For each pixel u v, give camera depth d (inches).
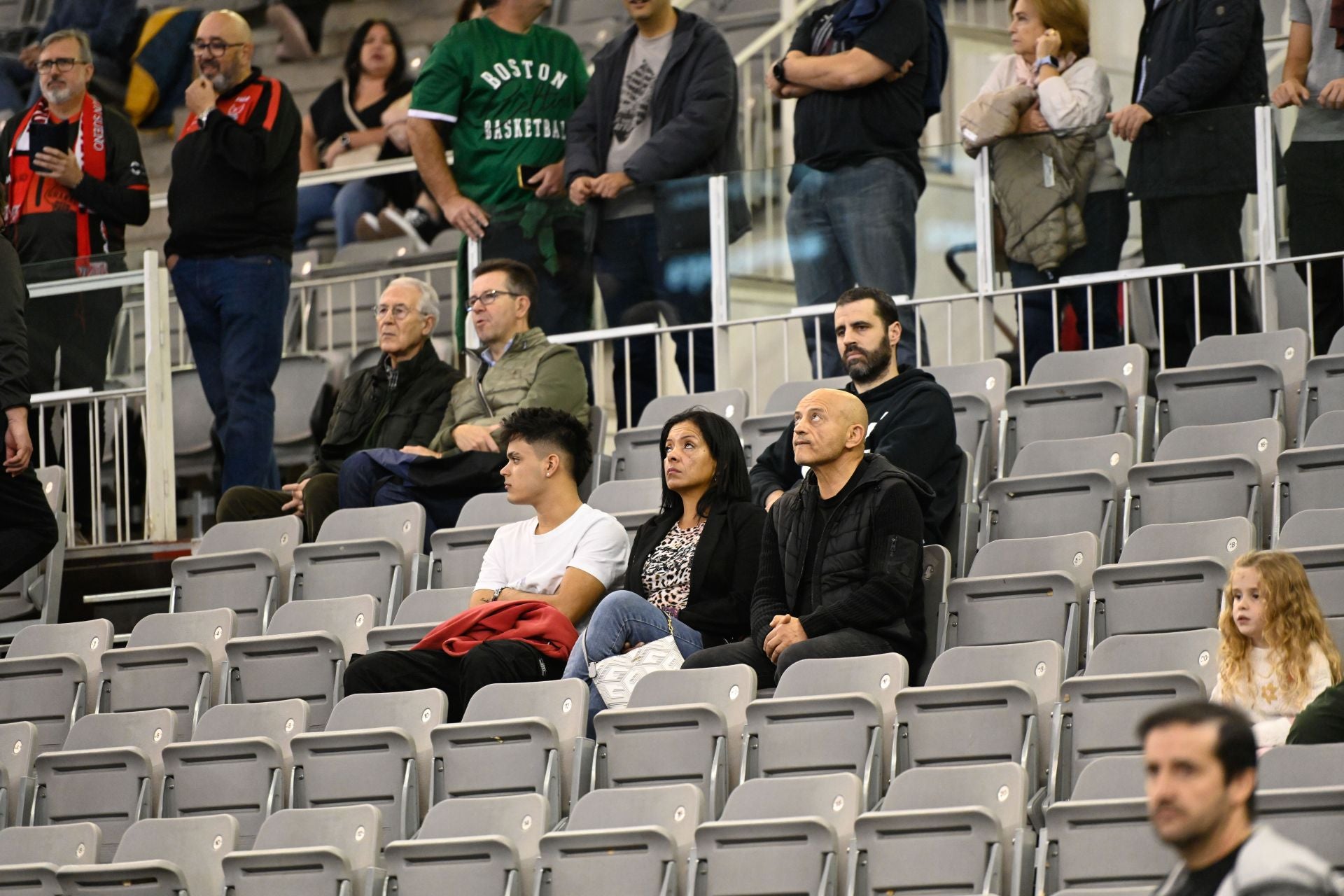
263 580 986.1
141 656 922.1
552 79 1200.8
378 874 714.8
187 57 1844.2
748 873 652.1
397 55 1769.2
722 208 1111.6
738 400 1048.2
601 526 881.5
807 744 715.4
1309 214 1002.1
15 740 902.4
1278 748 609.6
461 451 1016.9
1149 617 764.6
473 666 815.7
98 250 1246.3
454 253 1620.3
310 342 1521.9
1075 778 685.9
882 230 1074.1
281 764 804.6
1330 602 737.6
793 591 804.6
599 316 1137.4
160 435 1180.5
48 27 1870.1
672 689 764.6
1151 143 1029.8
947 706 702.5
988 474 946.7
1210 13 1037.8
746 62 1621.6
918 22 1096.2
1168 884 414.6
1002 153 1057.5
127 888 745.6
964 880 621.9
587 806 701.9
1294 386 946.1
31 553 993.5
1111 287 1041.5
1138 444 936.9
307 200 1717.5
